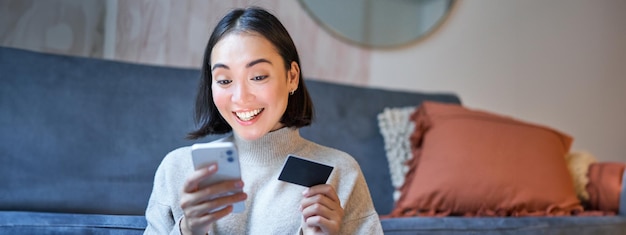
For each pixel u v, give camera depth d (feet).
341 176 3.61
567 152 6.79
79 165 5.02
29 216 4.08
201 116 3.68
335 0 7.63
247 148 3.61
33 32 5.80
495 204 5.85
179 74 5.78
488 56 8.89
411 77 8.25
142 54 6.34
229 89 3.33
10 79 4.98
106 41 6.16
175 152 3.74
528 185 5.96
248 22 3.35
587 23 9.98
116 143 5.23
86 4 6.06
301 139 3.78
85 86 5.27
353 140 6.43
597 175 6.36
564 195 6.05
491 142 6.19
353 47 7.82
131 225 4.05
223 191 2.94
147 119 5.43
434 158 6.12
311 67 7.47
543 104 9.44
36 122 4.96
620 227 5.70
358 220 3.54
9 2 5.70
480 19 8.82
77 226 3.94
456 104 7.41
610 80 10.25
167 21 6.48
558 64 9.61
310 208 3.16
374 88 6.97
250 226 3.48
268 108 3.34
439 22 8.41
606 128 10.18
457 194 5.85
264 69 3.30
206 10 6.71
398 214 5.88
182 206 2.98
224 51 3.31
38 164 4.86
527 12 9.28
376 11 7.95
